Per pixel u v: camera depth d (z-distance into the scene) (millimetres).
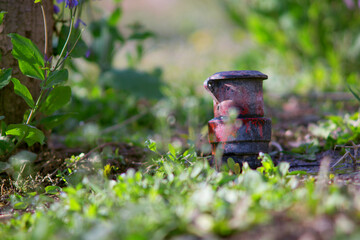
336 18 5887
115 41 5062
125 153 3074
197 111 4699
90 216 1541
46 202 2078
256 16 6508
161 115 4277
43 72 2285
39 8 2611
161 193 1718
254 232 1343
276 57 7234
